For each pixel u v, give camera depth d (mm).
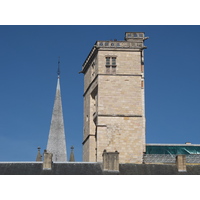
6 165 82125
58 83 140375
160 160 97688
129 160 96938
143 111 104812
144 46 101562
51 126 136375
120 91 99688
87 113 105750
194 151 98938
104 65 100625
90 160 100938
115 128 98062
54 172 81125
